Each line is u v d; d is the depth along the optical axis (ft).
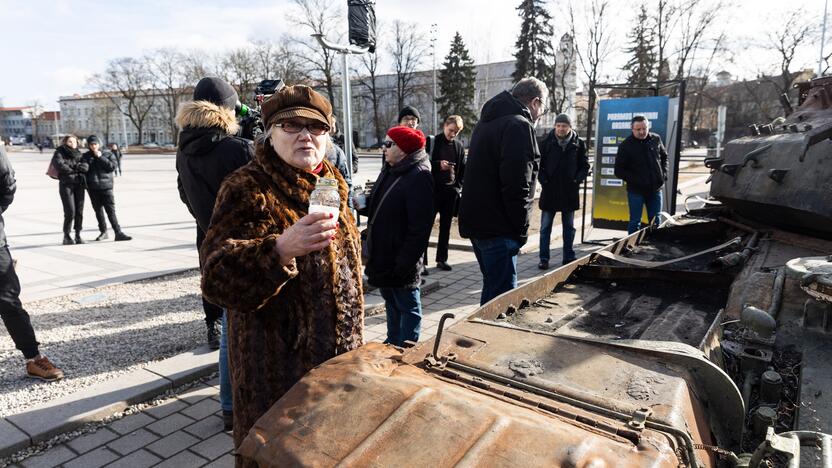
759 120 129.70
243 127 13.75
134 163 128.88
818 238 11.85
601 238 32.96
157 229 36.78
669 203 29.58
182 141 10.59
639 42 130.52
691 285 10.93
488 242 14.44
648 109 29.66
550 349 6.51
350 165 20.40
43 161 127.44
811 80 14.46
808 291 7.04
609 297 10.62
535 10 141.79
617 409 5.13
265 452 4.83
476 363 6.24
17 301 13.33
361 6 19.66
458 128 23.56
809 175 11.07
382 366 6.06
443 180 23.76
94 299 20.57
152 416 12.04
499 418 4.75
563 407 5.24
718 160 14.74
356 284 7.10
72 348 15.69
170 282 23.13
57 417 11.47
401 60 190.39
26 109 412.16
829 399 5.86
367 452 4.52
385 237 12.72
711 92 151.12
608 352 6.34
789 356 6.93
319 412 5.10
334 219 5.66
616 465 4.20
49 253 28.99
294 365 6.47
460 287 22.52
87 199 54.08
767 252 10.91
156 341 16.21
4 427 11.08
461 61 167.63
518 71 146.00
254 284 5.60
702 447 4.98
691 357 5.88
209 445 10.93
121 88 255.50
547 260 25.64
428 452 4.44
